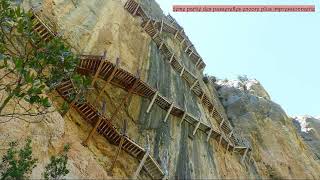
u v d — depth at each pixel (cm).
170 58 3262
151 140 2302
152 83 2700
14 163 954
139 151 2031
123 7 3017
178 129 2659
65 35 2155
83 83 861
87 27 2394
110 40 2525
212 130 3017
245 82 5225
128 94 2217
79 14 2409
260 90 5131
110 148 1950
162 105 2612
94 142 1891
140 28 3045
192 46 4356
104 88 2055
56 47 777
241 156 3425
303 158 4131
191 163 2527
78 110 1891
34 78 765
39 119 1505
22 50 1388
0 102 1342
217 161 2909
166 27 3825
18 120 1399
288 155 4019
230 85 5009
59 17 2212
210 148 2941
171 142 2472
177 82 3133
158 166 2092
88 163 1652
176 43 3900
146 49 2916
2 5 794
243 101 4488
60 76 802
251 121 4181
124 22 2844
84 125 1900
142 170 2073
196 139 2817
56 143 1564
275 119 4438
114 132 1938
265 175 3622
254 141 3919
